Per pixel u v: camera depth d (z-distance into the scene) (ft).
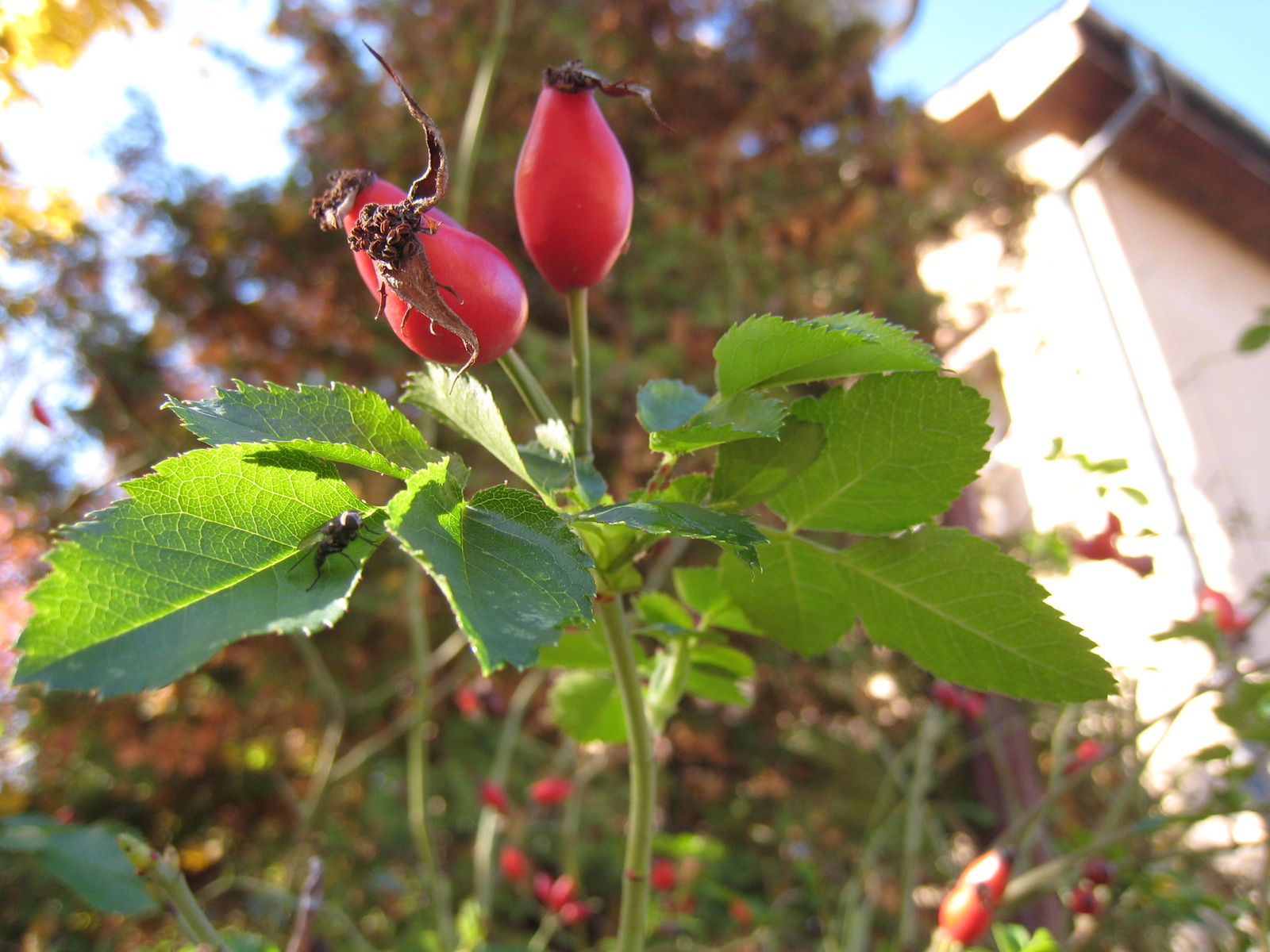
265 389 0.26
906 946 0.76
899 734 1.47
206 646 0.19
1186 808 0.83
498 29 0.78
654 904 0.87
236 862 1.74
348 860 1.42
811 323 0.29
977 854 1.31
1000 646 0.33
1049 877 0.48
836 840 1.36
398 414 0.26
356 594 1.58
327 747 0.99
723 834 1.58
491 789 0.84
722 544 0.25
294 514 0.22
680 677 0.36
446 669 1.61
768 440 0.31
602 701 0.45
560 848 1.36
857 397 0.31
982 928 0.41
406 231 0.29
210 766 1.84
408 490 0.22
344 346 1.92
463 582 0.21
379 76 1.89
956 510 1.56
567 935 0.97
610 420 1.64
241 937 0.45
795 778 1.63
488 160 1.74
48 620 0.19
